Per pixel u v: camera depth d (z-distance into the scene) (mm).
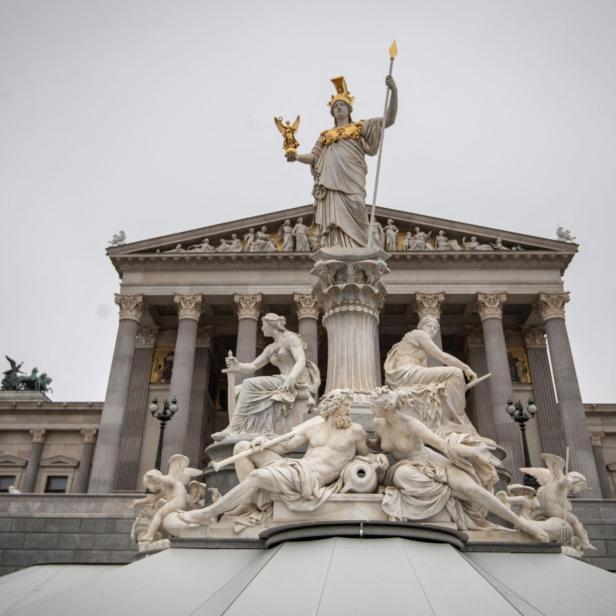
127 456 51406
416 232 52344
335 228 14141
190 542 7957
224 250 52062
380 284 13703
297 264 51094
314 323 49000
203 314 55375
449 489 8172
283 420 12633
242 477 8930
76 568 9805
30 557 29375
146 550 10109
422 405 11148
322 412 8836
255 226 53625
